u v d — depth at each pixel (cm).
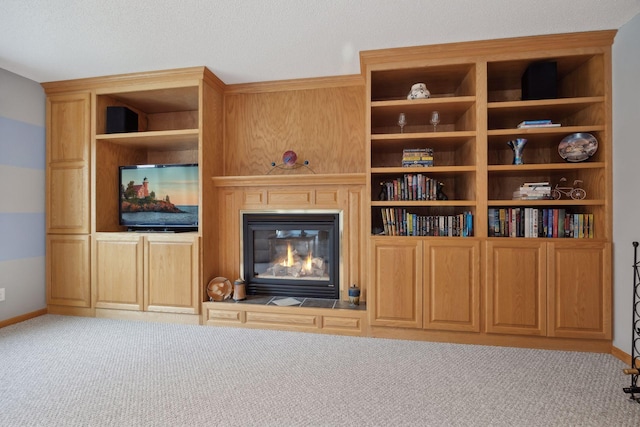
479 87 254
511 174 292
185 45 253
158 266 305
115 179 339
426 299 262
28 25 223
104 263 314
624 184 227
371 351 243
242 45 254
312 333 280
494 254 253
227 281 314
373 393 187
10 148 297
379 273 269
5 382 197
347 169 320
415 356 235
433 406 174
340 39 246
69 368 215
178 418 164
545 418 164
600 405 175
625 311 227
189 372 211
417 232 270
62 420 162
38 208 320
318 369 215
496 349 247
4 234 292
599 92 244
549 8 208
